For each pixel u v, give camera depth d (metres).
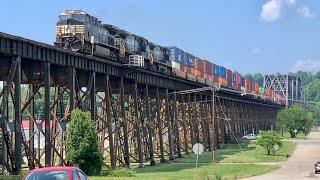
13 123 44.72
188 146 113.25
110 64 65.38
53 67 57.31
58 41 61.19
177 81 96.81
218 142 125.12
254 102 183.00
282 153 111.44
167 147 107.31
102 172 54.19
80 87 65.62
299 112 190.38
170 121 97.50
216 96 117.69
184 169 70.19
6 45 44.59
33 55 48.59
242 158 95.75
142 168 71.75
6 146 44.62
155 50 84.69
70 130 52.53
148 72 78.31
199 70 110.50
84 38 60.38
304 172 74.19
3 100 43.94
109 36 67.88
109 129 63.88
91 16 63.44
